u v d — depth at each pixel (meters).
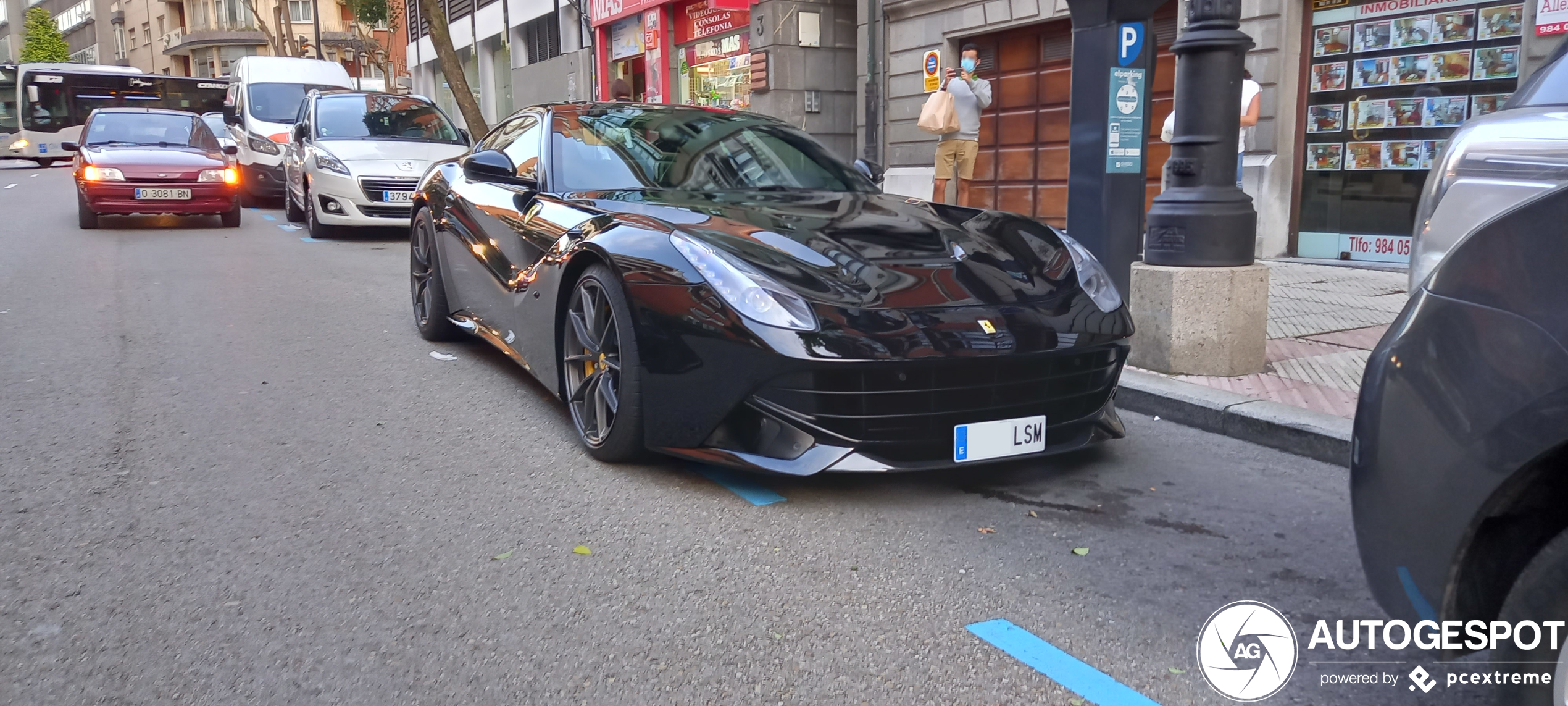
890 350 3.21
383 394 4.84
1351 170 9.15
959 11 13.00
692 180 4.61
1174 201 4.98
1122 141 5.57
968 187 11.43
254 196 16.30
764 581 2.87
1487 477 1.73
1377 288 7.79
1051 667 2.42
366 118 12.36
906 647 2.51
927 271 3.57
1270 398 4.48
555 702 2.25
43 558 2.96
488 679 2.34
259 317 6.80
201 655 2.43
